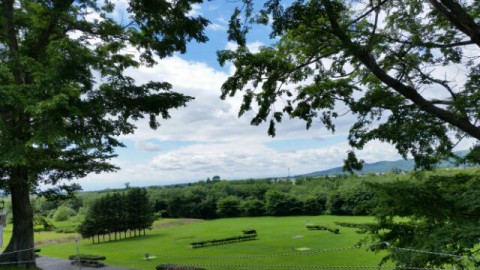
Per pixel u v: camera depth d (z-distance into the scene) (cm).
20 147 1371
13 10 1783
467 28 1066
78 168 2117
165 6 1560
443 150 1343
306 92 1563
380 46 1356
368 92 1489
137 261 3503
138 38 2019
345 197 9225
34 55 1788
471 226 821
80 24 1994
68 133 1491
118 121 2033
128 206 6819
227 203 11106
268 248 4488
